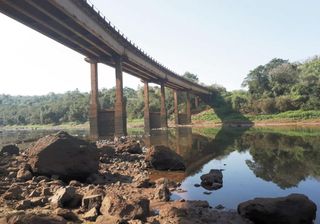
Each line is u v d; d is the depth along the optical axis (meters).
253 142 52.94
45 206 15.75
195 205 17.03
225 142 55.06
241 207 15.20
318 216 14.99
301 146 44.19
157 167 29.08
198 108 174.75
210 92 175.38
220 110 159.00
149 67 95.25
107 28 64.94
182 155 39.94
